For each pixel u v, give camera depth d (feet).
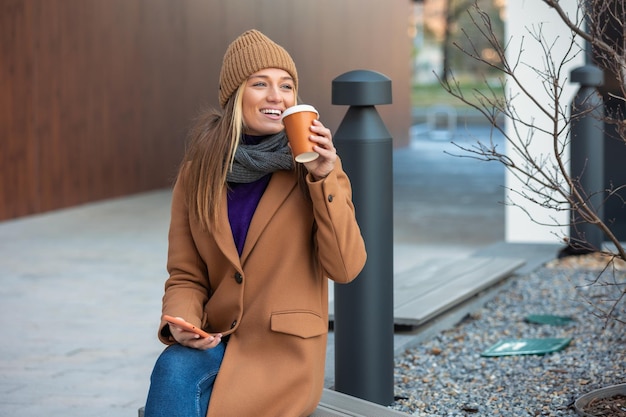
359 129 12.72
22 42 38.75
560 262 25.53
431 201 43.55
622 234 29.12
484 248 29.01
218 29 51.83
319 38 61.87
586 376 14.97
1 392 15.88
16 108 38.52
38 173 39.75
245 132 10.53
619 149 28.81
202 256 10.59
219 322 10.44
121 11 44.55
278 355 10.11
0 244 32.35
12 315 21.77
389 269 13.12
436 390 14.66
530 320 19.07
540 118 27.63
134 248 31.30
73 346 18.98
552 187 12.06
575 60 27.40
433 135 86.12
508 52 27.78
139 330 20.34
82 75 42.24
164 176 48.11
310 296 10.26
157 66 47.21
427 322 18.63
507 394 14.30
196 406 9.68
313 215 10.33
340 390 13.29
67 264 28.45
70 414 14.74
